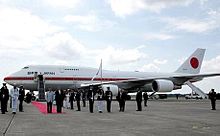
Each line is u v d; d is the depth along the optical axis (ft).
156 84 144.36
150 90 165.37
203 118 57.41
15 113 70.38
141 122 49.88
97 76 155.43
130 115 65.62
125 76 163.32
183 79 157.17
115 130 39.22
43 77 144.36
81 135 34.53
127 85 157.99
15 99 70.23
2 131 37.68
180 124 46.55
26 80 143.84
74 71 151.33
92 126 43.98
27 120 53.67
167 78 151.23
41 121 51.93
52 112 76.74
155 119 55.47
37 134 35.17
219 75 143.95
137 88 161.68
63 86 148.66
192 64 191.62
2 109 69.67
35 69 146.10
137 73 168.66
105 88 135.64
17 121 51.57
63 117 60.80
